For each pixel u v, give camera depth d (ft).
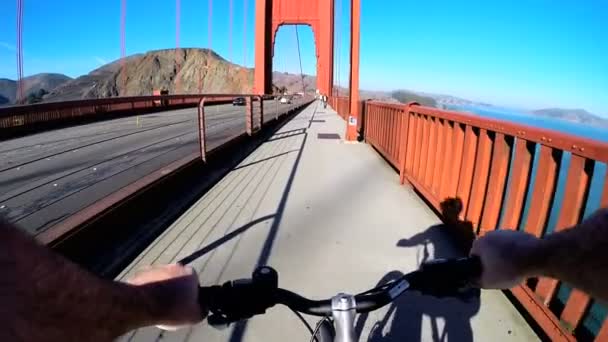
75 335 1.23
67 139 44.19
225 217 14.49
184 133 47.73
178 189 17.13
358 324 8.05
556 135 7.38
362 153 29.94
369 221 14.10
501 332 7.83
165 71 638.94
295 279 9.82
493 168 10.07
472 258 2.41
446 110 13.99
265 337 7.64
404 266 10.62
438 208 14.03
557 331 6.89
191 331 7.80
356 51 35.60
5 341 1.03
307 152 30.17
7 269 1.08
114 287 1.51
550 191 7.66
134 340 7.50
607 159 5.95
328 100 150.82
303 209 15.44
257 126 39.27
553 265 1.88
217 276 9.96
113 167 27.81
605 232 1.78
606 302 1.74
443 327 7.97
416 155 17.93
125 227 12.59
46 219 16.02
